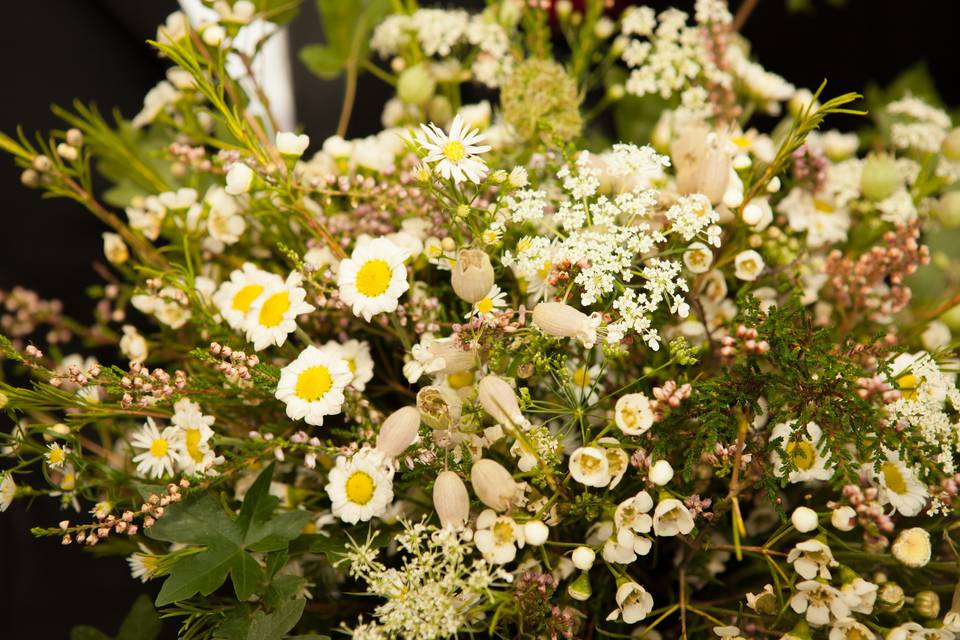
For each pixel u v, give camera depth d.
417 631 0.52
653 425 0.53
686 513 0.52
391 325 0.58
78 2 0.73
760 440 0.54
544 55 0.65
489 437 0.53
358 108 0.79
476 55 0.67
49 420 0.61
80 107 0.64
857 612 0.53
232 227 0.61
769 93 0.65
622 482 0.55
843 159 0.66
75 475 0.57
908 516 0.55
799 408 0.52
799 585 0.52
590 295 0.52
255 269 0.57
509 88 0.61
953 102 0.85
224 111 0.55
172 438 0.55
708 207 0.54
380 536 0.56
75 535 0.67
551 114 0.60
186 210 0.61
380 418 0.57
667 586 0.58
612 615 0.52
